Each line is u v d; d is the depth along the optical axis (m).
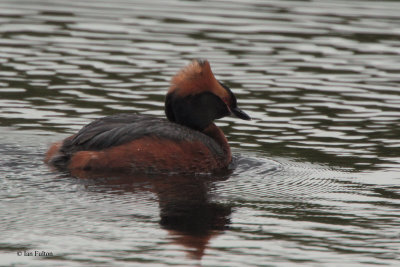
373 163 14.41
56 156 13.55
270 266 9.77
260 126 16.44
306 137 15.83
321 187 13.05
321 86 18.81
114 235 10.61
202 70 14.59
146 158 13.41
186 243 10.40
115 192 12.34
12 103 17.19
